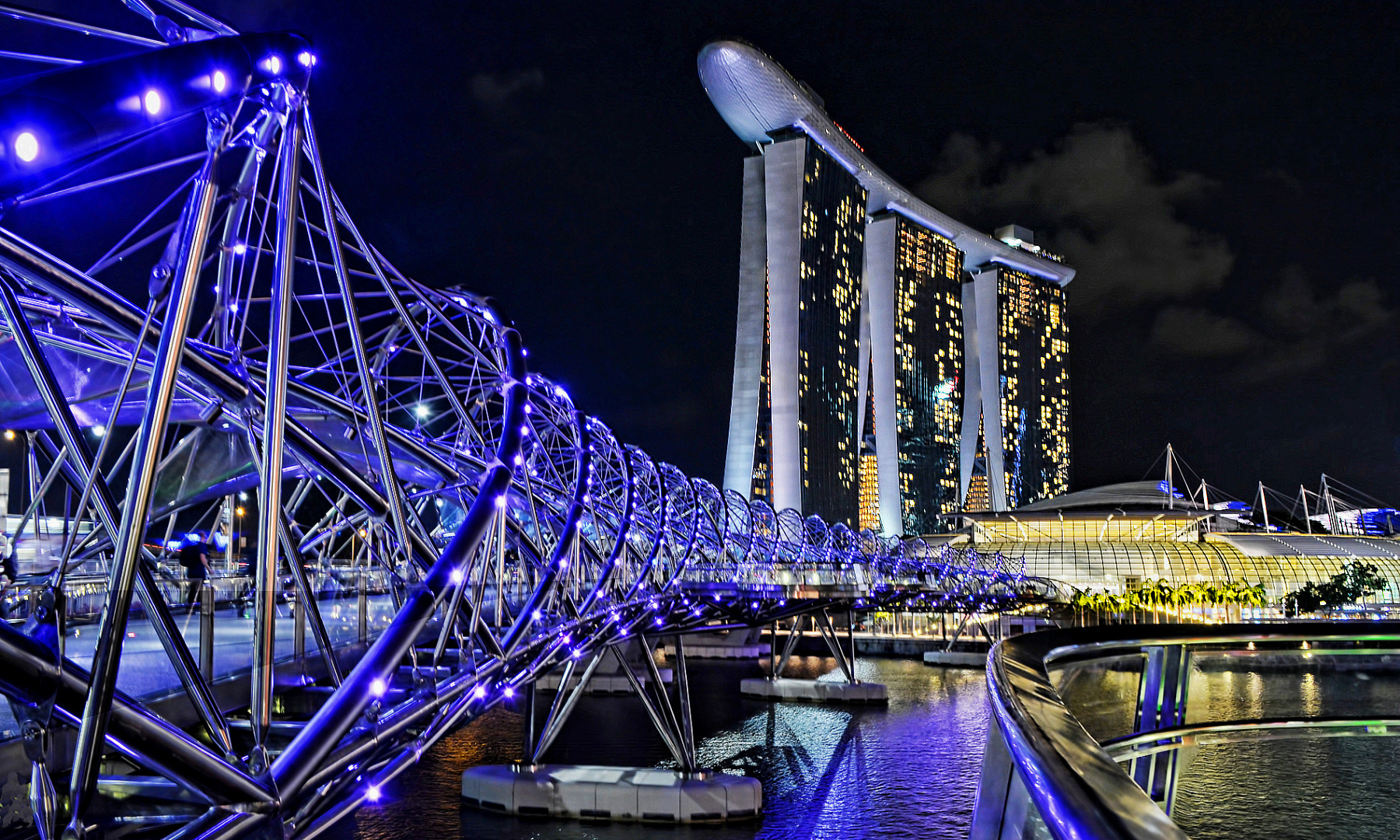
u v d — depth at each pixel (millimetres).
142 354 17453
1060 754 2432
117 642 8414
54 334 24250
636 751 63938
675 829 44750
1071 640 4887
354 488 17125
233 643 21094
